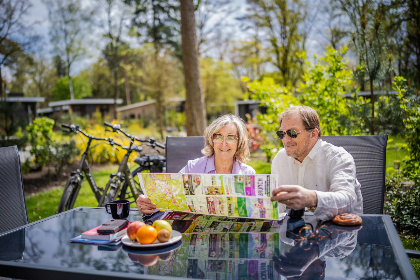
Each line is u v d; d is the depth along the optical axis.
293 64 17.31
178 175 1.60
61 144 8.14
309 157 2.00
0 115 7.85
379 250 1.24
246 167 2.28
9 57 15.87
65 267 1.14
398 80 3.83
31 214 4.69
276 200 1.47
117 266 1.15
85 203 5.13
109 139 3.69
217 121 2.22
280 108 4.42
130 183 3.80
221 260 1.18
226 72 32.06
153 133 22.19
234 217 1.69
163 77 22.53
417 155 3.66
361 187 2.22
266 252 1.24
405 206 3.43
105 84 45.28
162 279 1.03
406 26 6.86
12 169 2.09
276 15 17.78
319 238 1.37
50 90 44.16
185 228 1.55
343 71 4.19
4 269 1.18
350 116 4.18
